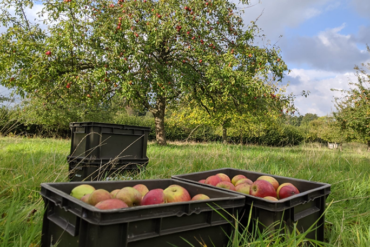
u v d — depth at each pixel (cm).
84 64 1231
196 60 1263
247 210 181
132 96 1091
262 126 1977
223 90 1153
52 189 158
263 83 1160
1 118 473
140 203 166
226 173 309
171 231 139
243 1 1267
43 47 1095
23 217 216
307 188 240
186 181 227
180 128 2605
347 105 1330
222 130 2128
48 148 740
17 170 367
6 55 1052
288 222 176
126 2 1096
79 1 1108
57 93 1195
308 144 985
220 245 166
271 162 625
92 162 388
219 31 1308
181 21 1092
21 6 1161
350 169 547
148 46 1086
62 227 140
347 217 288
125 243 121
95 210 117
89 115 1869
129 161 427
